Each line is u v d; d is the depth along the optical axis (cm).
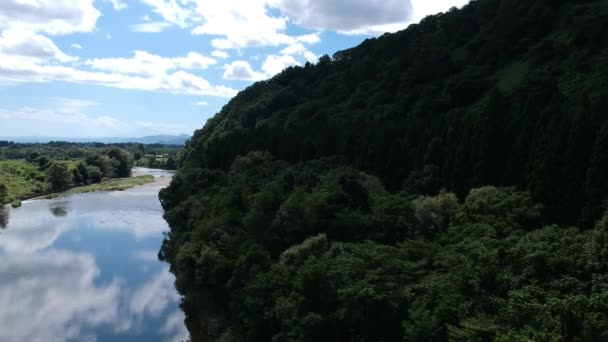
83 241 8525
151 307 5694
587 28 6988
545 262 2827
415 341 2780
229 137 10462
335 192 4797
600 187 3522
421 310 2838
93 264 7219
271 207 5378
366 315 3183
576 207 3756
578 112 3962
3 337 4819
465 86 8050
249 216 5316
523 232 3400
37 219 10294
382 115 8388
